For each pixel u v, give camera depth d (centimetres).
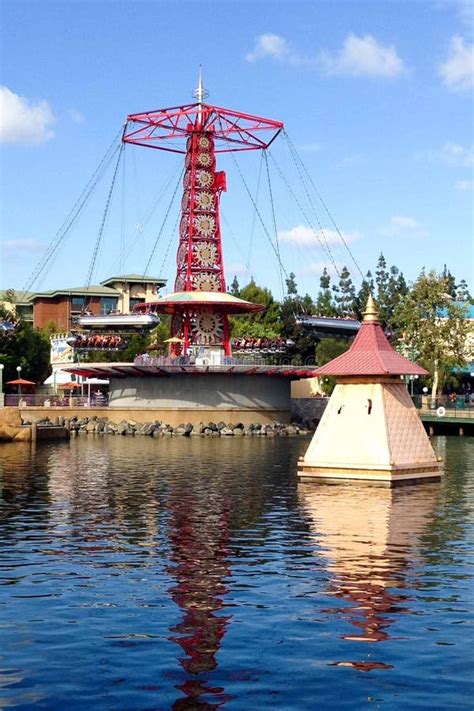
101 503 3653
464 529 2931
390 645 1644
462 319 10512
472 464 5634
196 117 10575
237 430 9762
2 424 8319
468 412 9338
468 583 2120
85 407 10288
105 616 1842
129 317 10500
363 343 4475
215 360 10088
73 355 12238
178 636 1702
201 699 1397
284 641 1669
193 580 2166
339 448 4397
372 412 4341
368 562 2373
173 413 10119
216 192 10662
